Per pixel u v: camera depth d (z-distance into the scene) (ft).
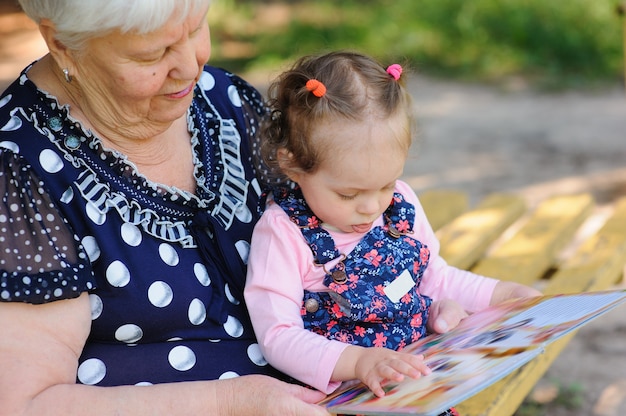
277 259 7.75
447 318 8.09
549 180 22.07
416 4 37.22
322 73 7.82
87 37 6.66
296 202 8.03
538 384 13.76
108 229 7.11
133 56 6.73
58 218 6.89
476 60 33.42
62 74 7.30
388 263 7.98
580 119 27.22
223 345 7.68
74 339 6.81
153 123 7.37
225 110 8.79
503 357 6.63
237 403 6.78
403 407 6.20
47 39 6.92
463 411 9.07
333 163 7.59
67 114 7.13
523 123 27.07
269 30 37.42
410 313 7.99
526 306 8.00
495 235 13.02
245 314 7.93
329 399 7.06
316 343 7.33
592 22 34.12
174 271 7.38
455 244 12.46
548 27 34.30
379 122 7.57
